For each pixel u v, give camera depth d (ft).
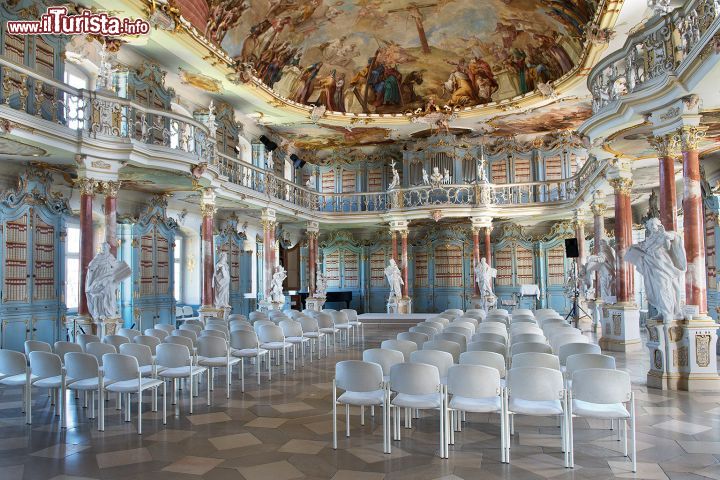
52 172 48.37
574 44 62.75
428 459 20.81
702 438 23.24
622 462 20.27
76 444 22.91
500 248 93.04
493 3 65.98
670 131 34.01
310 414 27.84
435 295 95.81
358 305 99.45
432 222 91.50
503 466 19.97
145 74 56.29
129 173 48.65
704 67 28.32
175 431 24.75
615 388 19.48
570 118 80.07
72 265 53.21
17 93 39.86
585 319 77.56
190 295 72.49
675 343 33.71
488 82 78.13
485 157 91.66
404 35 75.15
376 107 84.12
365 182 98.43
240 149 78.79
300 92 78.33
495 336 31.40
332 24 71.61
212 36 57.62
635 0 48.19
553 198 88.02
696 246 33.40
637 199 71.56
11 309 43.78
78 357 25.17
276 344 39.01
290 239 97.19
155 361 29.84
